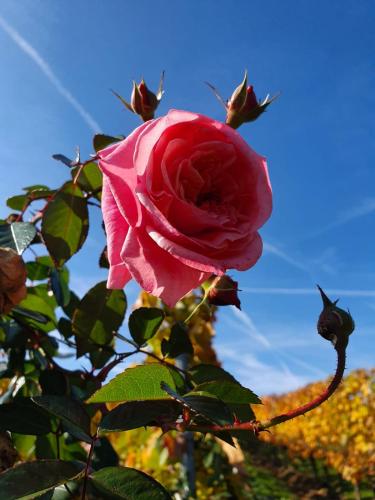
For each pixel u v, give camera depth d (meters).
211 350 0.86
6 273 0.26
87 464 0.21
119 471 0.20
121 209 0.21
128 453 0.88
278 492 2.96
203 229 0.22
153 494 0.20
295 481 3.25
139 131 0.22
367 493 2.83
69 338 0.38
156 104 0.32
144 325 0.32
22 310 0.33
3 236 0.30
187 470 0.81
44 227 0.32
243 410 0.26
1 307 0.27
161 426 0.23
